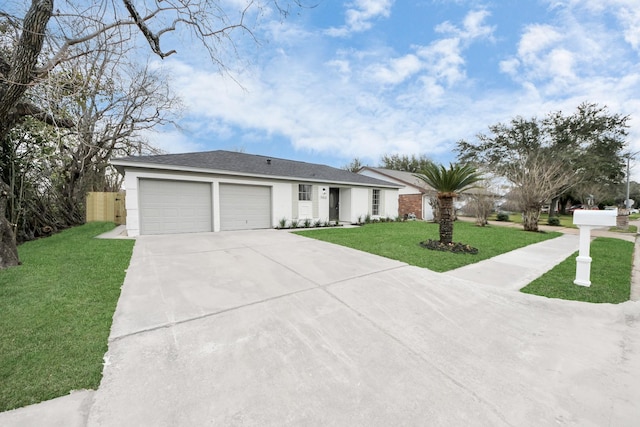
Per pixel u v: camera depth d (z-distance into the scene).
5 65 4.41
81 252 5.61
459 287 4.03
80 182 12.48
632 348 2.49
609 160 20.34
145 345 2.33
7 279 3.86
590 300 3.56
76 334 2.44
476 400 1.82
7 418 1.53
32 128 6.64
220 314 2.96
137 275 4.18
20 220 7.42
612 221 3.88
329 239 7.96
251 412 1.66
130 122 12.57
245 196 10.30
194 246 6.56
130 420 1.57
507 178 16.03
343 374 2.04
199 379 1.93
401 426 1.59
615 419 1.67
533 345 2.53
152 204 8.44
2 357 2.07
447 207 7.08
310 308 3.18
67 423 1.52
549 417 1.68
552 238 9.76
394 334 2.68
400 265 5.07
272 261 5.21
